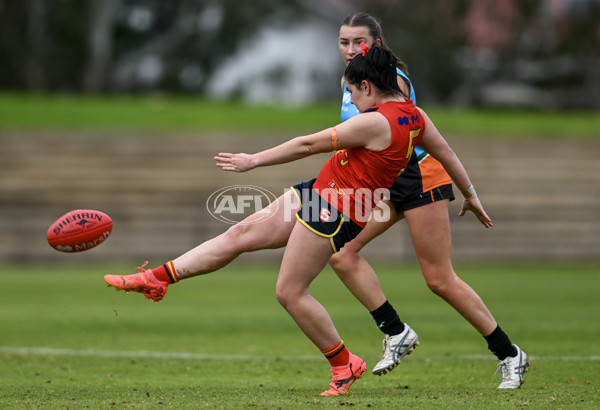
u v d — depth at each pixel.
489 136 80.06
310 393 18.22
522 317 36.28
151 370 22.75
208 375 21.89
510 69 133.12
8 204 71.94
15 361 24.36
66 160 74.31
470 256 72.00
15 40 129.00
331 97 131.38
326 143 16.73
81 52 132.00
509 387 19.03
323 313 17.58
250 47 131.88
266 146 78.25
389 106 17.33
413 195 19.28
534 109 132.50
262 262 69.31
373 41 20.91
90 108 89.00
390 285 52.47
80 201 72.81
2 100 91.81
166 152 75.75
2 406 16.38
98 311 39.50
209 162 75.50
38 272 61.72
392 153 17.06
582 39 132.62
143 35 132.62
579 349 26.58
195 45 132.75
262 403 16.45
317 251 17.19
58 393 18.27
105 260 69.94
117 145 75.75
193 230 71.88
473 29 129.62
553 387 19.22
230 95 132.12
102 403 16.62
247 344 28.77
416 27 127.69
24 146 74.50
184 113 88.88
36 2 127.19
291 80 131.75
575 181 75.44
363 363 18.11
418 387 19.47
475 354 25.95
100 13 128.75
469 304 19.27
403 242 70.44
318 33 130.75
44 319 36.16
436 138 18.36
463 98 132.25
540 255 72.56
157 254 71.06
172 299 46.00
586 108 134.38
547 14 131.00
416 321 35.34
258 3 127.69
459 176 19.09
